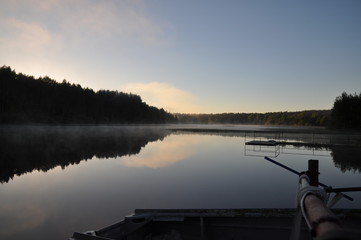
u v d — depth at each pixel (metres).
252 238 4.64
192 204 9.67
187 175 15.94
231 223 4.76
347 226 4.28
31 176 15.87
